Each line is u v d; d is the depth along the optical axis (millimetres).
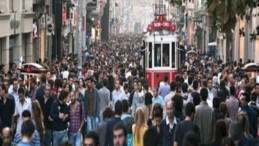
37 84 52062
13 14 91938
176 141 29703
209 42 158875
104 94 47094
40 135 34656
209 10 30547
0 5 86875
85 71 79375
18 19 94875
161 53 75000
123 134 24031
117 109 31672
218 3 30250
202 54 136125
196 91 44000
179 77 55344
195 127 29719
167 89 48781
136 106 45625
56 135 38469
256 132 35906
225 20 30266
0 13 83750
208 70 77375
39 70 60375
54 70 72438
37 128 34562
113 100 48188
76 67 82750
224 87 48719
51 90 41844
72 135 39125
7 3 88312
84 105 44938
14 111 38750
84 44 168875
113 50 176875
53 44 133375
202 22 161875
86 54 117062
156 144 26125
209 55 137875
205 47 174000
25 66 62062
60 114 38188
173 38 75125
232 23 30359
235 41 117188
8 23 88562
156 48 75125
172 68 74875
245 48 104000
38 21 111125
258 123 37219
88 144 22609
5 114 38500
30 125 25094
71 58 102188
